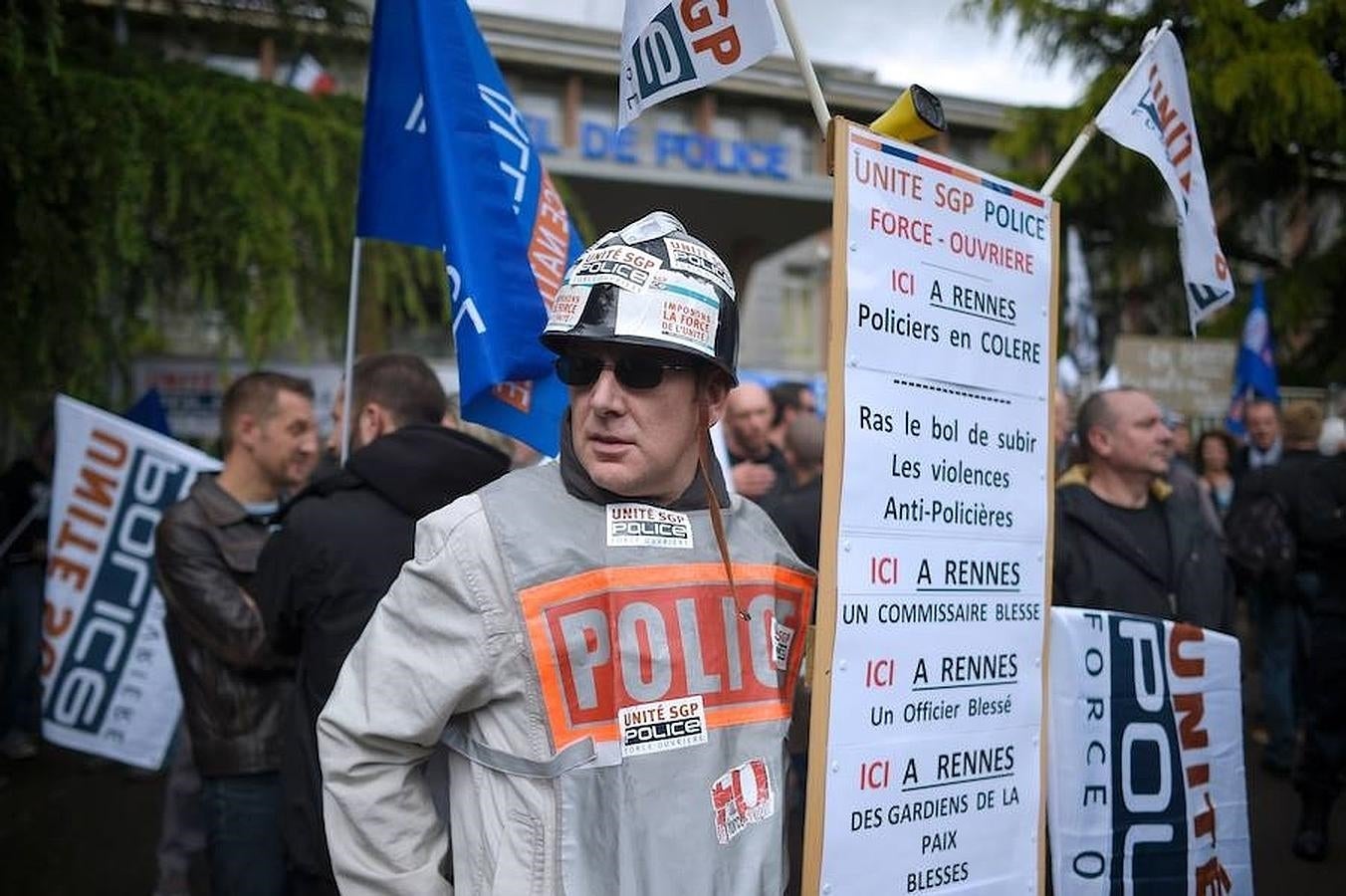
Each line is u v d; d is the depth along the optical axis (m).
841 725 1.66
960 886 1.81
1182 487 4.59
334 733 1.49
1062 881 2.08
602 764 1.43
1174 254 12.88
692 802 1.45
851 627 1.67
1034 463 1.99
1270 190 12.62
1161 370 8.45
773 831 1.51
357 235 2.62
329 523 2.19
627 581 1.49
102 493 3.60
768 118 22.89
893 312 1.75
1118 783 2.16
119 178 5.51
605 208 22.34
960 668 1.83
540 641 1.42
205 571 2.65
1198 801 2.26
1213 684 2.32
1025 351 1.98
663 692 1.48
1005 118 13.93
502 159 2.41
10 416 5.86
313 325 7.18
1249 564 5.56
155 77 6.25
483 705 1.47
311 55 7.67
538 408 2.30
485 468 2.31
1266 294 12.56
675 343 1.47
